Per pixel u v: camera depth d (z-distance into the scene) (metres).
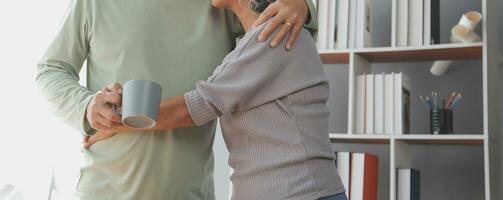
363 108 2.63
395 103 2.59
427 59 2.75
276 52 1.21
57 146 2.58
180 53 1.38
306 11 1.31
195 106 1.19
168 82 1.36
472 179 2.71
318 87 1.28
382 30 2.97
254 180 1.20
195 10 1.41
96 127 1.21
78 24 1.40
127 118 1.11
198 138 1.38
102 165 1.35
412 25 2.61
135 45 1.35
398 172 2.52
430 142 2.64
